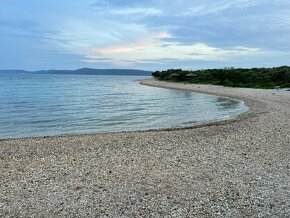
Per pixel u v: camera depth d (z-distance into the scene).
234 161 13.13
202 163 12.84
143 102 42.34
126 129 22.75
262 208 8.42
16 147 15.62
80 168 12.09
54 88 74.38
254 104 37.31
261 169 11.99
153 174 11.35
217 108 35.47
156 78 136.38
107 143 16.44
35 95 51.19
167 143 16.50
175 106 37.69
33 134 20.94
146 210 8.30
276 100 41.56
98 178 10.91
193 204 8.69
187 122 25.77
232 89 65.50
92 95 53.88
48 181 10.61
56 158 13.61
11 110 31.84
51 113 30.52
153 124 25.00
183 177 11.02
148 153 14.43
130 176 11.11
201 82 93.12
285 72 78.00
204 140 17.27
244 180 10.70
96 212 8.21
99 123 25.52
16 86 80.94
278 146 15.89
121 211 8.26
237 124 22.30
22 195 9.37
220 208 8.41
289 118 25.44
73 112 31.58
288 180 10.71
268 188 9.92
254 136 18.30
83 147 15.59
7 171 11.74
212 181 10.59
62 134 20.75
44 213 8.16
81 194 9.43
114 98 48.25
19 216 7.99
